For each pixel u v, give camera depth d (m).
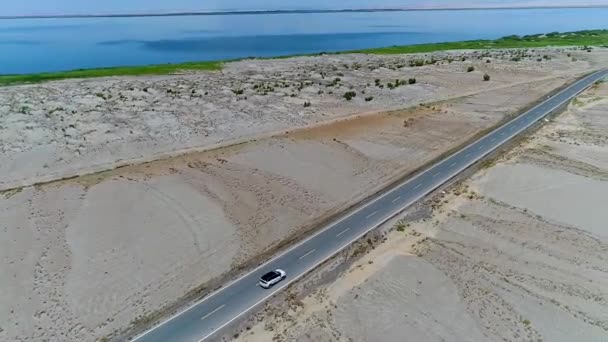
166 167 63.06
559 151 72.88
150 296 39.81
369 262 44.94
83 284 40.56
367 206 55.94
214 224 50.16
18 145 67.06
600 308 38.44
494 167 67.19
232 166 63.84
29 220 48.91
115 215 50.31
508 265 44.50
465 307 38.53
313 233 49.97
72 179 58.81
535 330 36.00
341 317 37.56
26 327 36.06
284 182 60.38
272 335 35.97
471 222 52.38
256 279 42.25
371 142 76.06
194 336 35.66
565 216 53.06
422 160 70.19
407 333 35.69
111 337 35.59
